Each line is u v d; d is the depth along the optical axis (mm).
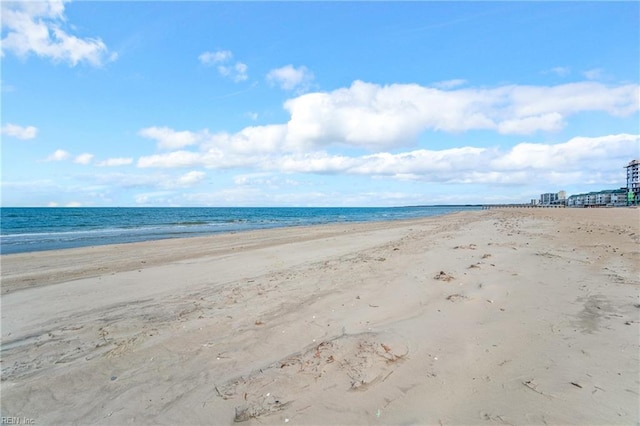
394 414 2475
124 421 2617
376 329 4031
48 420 2674
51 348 4035
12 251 14828
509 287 5512
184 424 2531
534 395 2611
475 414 2426
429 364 3156
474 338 3682
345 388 2830
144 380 3203
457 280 6062
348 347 3533
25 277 8586
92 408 2811
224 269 8781
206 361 3518
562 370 2949
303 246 13234
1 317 5316
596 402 2488
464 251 9156
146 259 11172
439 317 4355
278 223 37188
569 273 6320
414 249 10227
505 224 19875
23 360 3746
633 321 3977
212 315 4941
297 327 4289
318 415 2512
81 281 7922
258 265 9172
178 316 4984
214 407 2705
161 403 2816
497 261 7562
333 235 18172
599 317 4141
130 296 6379
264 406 2660
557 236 11914
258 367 3295
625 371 2893
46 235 22750
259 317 4746
